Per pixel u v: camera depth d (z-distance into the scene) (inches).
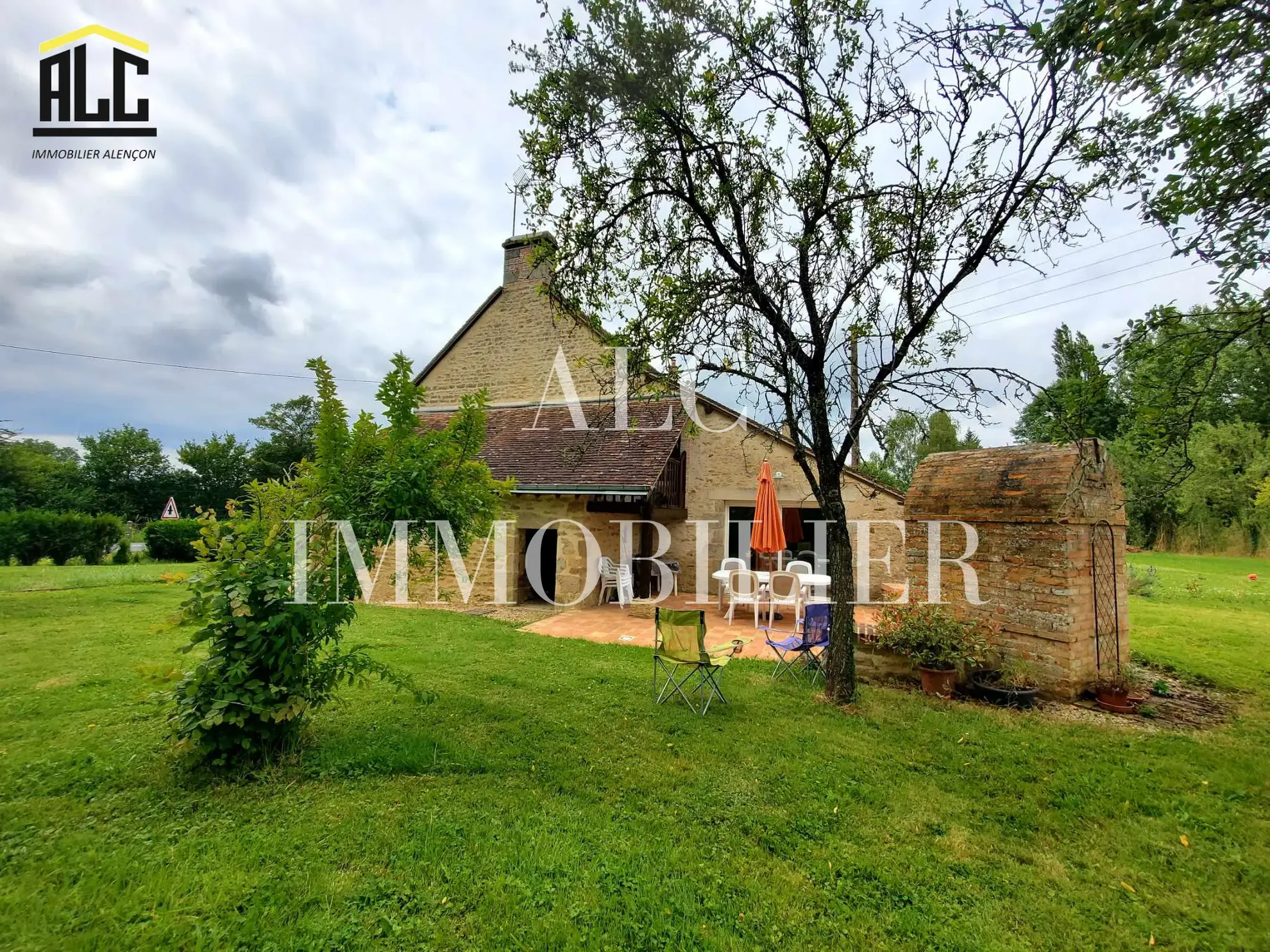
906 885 125.2
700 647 239.5
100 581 577.3
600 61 210.5
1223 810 160.6
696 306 239.9
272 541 171.2
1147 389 194.1
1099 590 267.9
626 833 142.9
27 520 786.2
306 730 195.5
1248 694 268.7
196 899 114.5
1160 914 119.0
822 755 191.6
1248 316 168.4
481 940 106.0
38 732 195.0
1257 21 135.4
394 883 120.6
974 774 179.6
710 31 214.4
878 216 247.4
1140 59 151.4
